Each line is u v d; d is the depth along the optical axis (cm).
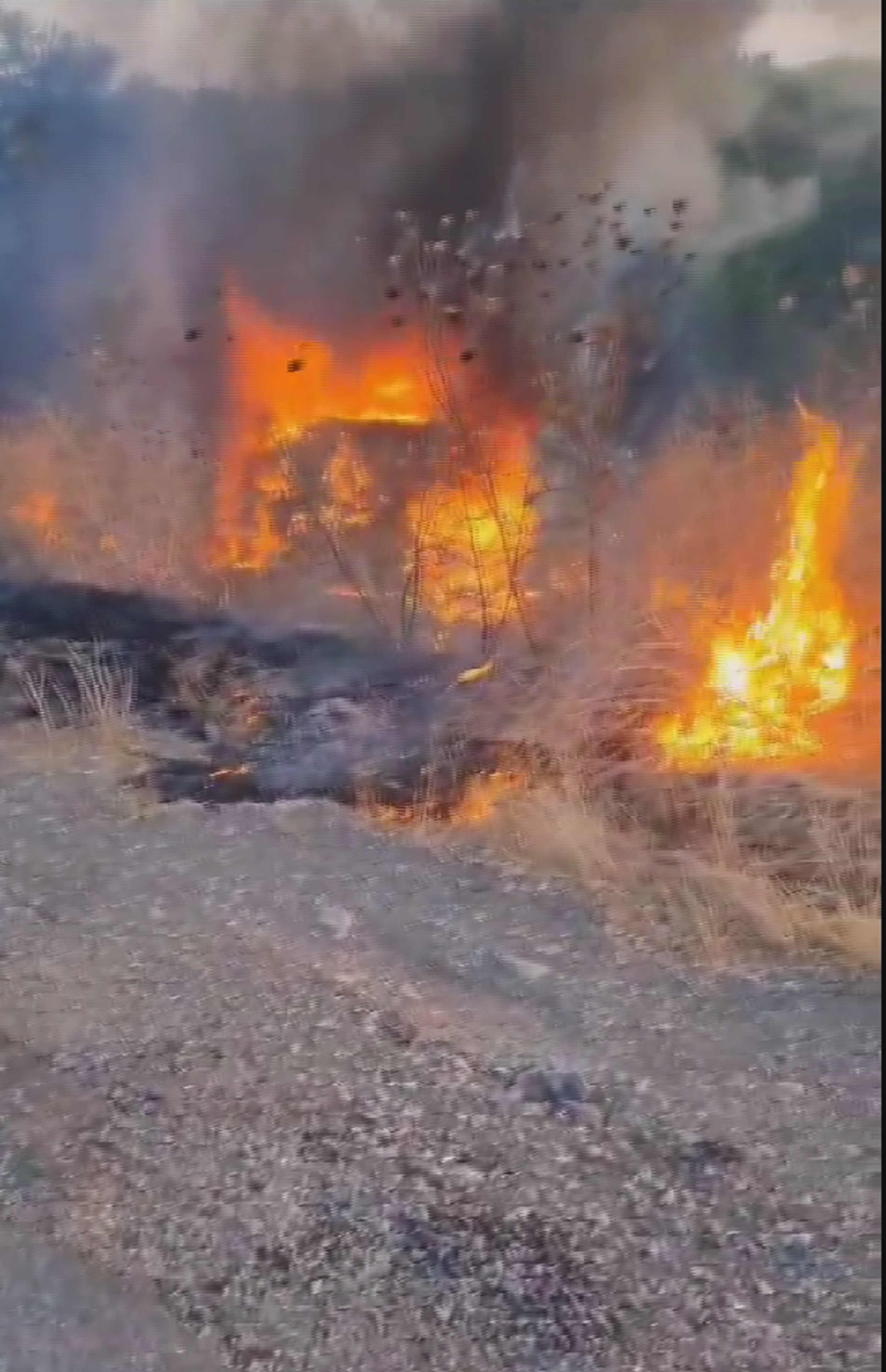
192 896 509
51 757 657
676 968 455
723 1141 348
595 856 525
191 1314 292
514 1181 330
